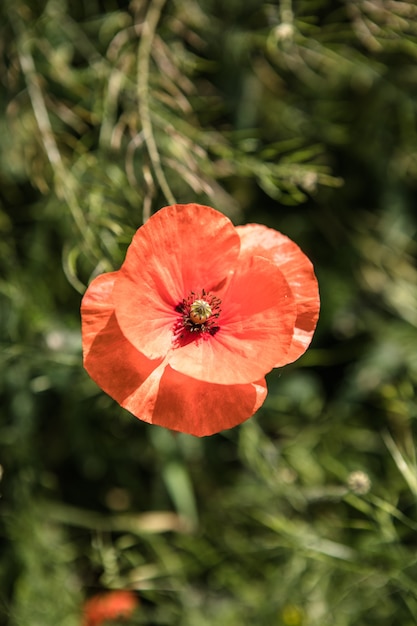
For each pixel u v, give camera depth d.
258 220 0.70
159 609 0.67
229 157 0.64
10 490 0.66
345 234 0.71
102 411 0.67
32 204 0.67
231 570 0.67
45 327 0.64
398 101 0.70
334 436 0.69
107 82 0.65
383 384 0.69
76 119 0.66
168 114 0.64
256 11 0.67
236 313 0.53
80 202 0.62
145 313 0.52
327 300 0.70
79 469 0.69
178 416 0.51
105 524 0.67
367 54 0.70
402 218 0.71
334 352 0.70
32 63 0.64
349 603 0.66
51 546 0.67
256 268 0.52
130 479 0.69
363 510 0.62
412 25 0.66
